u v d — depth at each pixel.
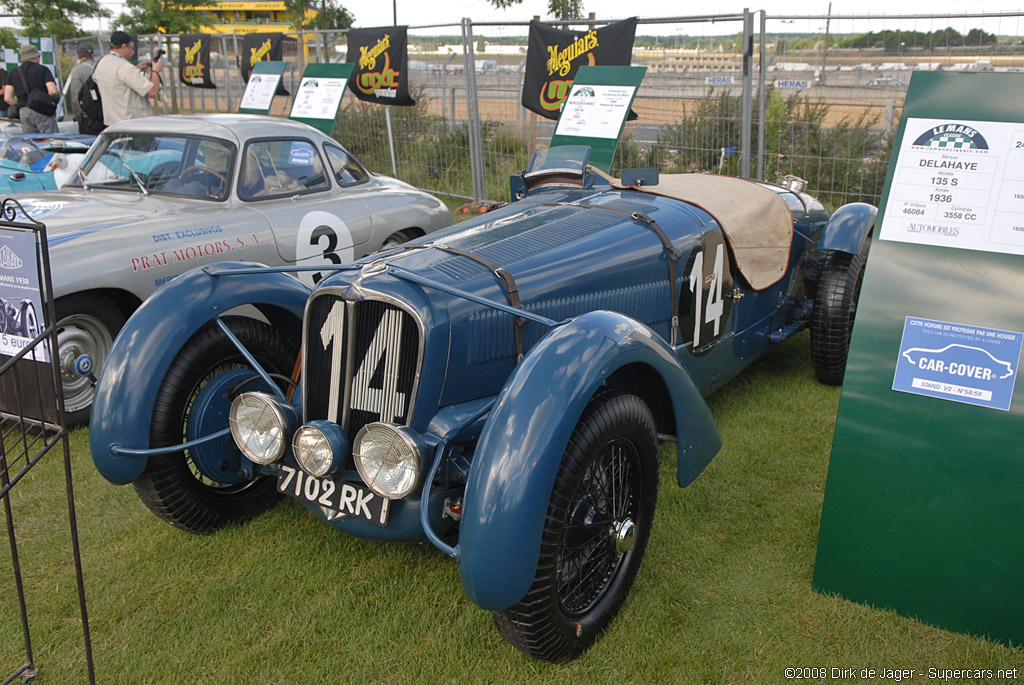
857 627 2.39
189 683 2.21
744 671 2.23
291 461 2.50
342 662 2.28
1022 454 2.20
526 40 8.62
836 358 4.23
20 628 2.43
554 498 2.05
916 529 2.37
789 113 7.77
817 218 4.57
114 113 7.31
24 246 1.87
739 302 3.78
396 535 2.31
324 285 2.42
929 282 2.31
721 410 4.06
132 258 3.88
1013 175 2.21
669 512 3.07
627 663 2.27
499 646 2.35
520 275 2.63
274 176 4.80
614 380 2.50
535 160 3.93
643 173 3.62
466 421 2.34
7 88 10.84
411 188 5.78
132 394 2.62
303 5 22.72
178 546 2.87
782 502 3.13
